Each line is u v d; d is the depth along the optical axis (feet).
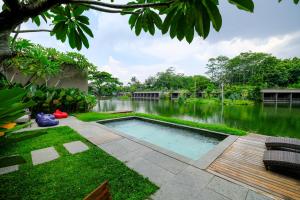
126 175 9.09
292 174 9.26
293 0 3.58
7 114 1.48
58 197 7.30
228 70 180.75
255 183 8.45
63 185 8.14
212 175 9.20
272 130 27.73
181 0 2.48
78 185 8.16
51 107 30.19
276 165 9.30
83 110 35.76
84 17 3.49
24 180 8.53
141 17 3.71
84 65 40.06
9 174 9.09
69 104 32.89
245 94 113.50
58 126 20.86
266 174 9.30
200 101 112.37
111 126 27.66
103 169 9.73
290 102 101.19
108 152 12.50
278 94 112.57
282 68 127.85
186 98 132.26
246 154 12.21
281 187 8.10
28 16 1.92
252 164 10.55
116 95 220.02
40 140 15.06
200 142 20.54
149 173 9.40
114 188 7.96
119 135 16.97
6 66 23.62
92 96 38.52
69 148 13.15
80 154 11.93
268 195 7.52
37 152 12.26
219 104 95.04
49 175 9.05
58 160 10.91
